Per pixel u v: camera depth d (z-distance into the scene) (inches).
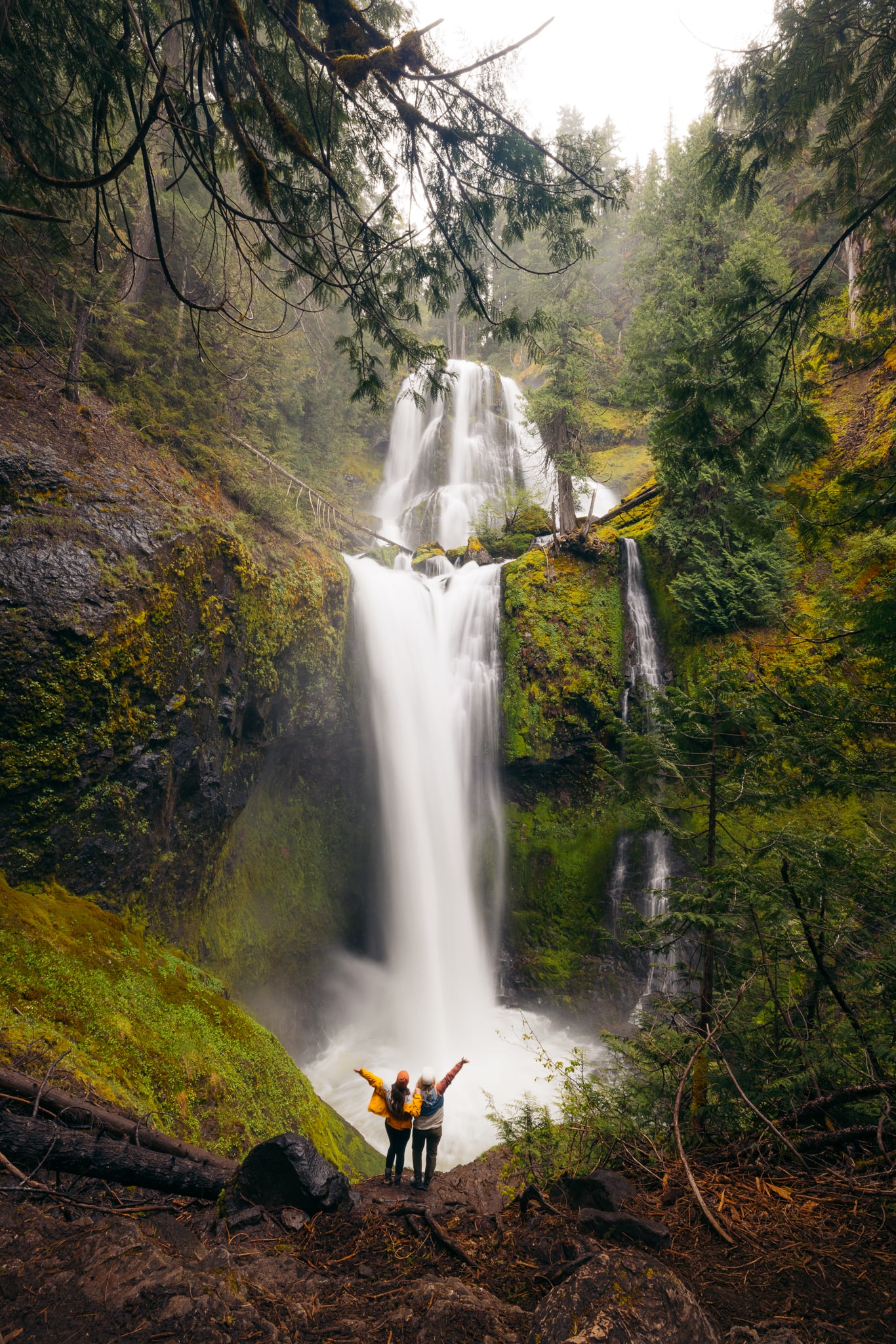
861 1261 133.4
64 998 290.0
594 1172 179.5
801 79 201.8
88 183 169.8
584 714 799.7
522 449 1473.9
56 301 522.3
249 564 533.3
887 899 214.4
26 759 345.7
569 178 221.6
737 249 742.5
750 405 233.1
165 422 609.0
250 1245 167.5
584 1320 94.0
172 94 185.5
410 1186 255.0
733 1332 103.0
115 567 401.4
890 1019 222.5
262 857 637.3
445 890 780.0
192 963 448.5
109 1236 126.4
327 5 187.6
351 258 248.5
